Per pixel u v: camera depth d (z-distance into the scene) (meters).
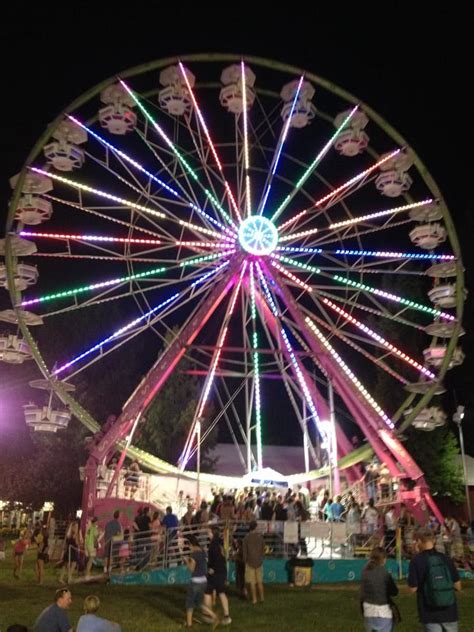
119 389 45.72
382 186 29.92
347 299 29.81
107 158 28.00
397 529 22.72
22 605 16.80
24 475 43.25
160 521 25.36
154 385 27.78
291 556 21.56
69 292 27.23
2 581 21.66
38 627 9.87
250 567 17.61
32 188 27.55
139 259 28.41
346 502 27.95
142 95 29.50
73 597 17.84
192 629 14.48
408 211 30.52
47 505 48.69
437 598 8.52
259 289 29.55
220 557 15.23
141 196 28.83
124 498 29.44
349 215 30.36
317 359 29.25
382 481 29.73
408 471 27.77
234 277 28.53
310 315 29.25
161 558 21.33
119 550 21.55
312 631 14.34
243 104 29.16
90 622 9.93
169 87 28.67
